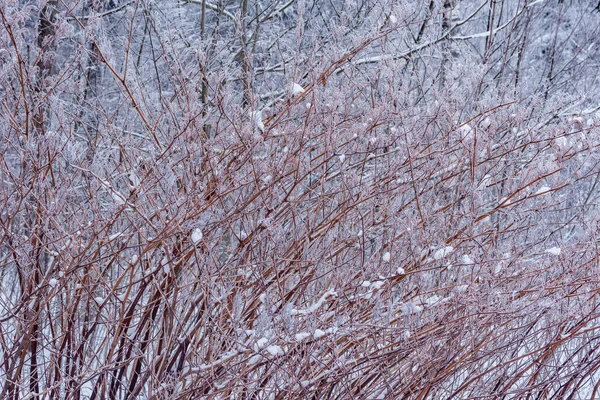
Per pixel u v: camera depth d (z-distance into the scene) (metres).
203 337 3.59
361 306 3.59
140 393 3.74
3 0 3.12
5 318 3.44
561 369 3.92
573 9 9.83
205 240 3.47
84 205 3.91
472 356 3.50
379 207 3.97
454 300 3.31
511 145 4.33
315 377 3.35
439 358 3.32
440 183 3.93
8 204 3.63
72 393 3.44
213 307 3.61
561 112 5.59
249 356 3.38
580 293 3.29
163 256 3.67
